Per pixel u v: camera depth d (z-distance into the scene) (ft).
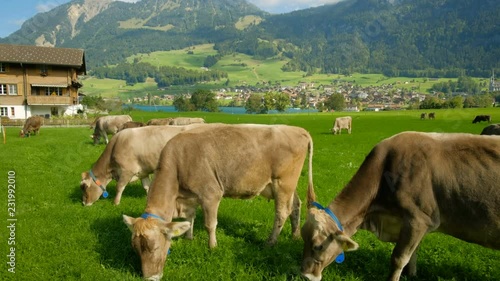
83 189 36.60
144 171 38.17
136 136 37.50
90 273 22.56
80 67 231.91
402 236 19.40
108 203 37.17
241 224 30.83
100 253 25.38
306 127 187.01
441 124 184.55
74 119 185.47
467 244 26.84
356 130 162.61
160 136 37.70
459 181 18.37
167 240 21.76
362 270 23.12
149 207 23.76
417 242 19.22
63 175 50.16
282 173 26.32
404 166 19.48
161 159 25.41
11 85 212.02
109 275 22.36
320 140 117.19
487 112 286.87
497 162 18.08
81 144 90.38
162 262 21.52
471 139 19.25
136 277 21.97
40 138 104.17
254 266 23.49
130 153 37.09
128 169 37.19
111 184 45.50
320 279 20.15
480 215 18.08
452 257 24.63
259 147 25.86
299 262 23.68
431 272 22.66
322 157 71.00
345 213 20.48
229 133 26.17
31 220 31.37
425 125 182.29
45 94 220.84
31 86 216.13
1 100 210.38
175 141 25.73
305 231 19.97
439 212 18.98
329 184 45.91
